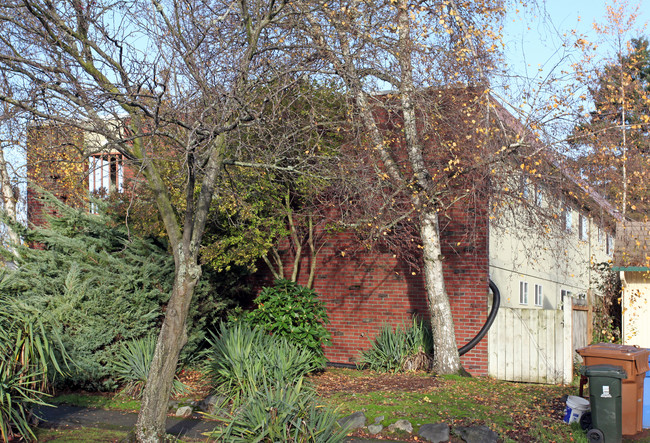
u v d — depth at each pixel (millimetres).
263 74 9109
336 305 15078
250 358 9688
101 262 11406
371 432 8594
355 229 13055
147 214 11781
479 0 11500
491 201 11602
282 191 13188
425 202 11820
